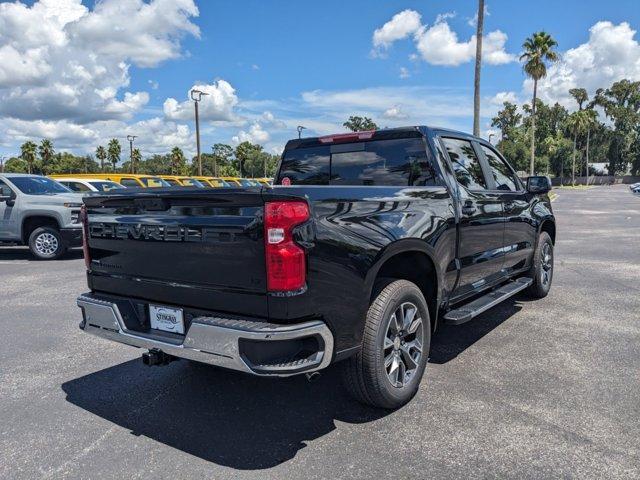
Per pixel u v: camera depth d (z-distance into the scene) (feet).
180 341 10.12
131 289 11.30
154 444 10.30
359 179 15.10
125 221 11.13
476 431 10.48
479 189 15.67
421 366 12.11
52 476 9.21
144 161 383.24
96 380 13.65
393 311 11.05
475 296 16.15
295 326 8.99
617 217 67.21
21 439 10.55
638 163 315.78
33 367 14.62
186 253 10.03
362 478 8.98
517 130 304.91
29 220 35.40
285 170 16.76
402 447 9.95
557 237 43.93
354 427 10.82
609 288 23.45
